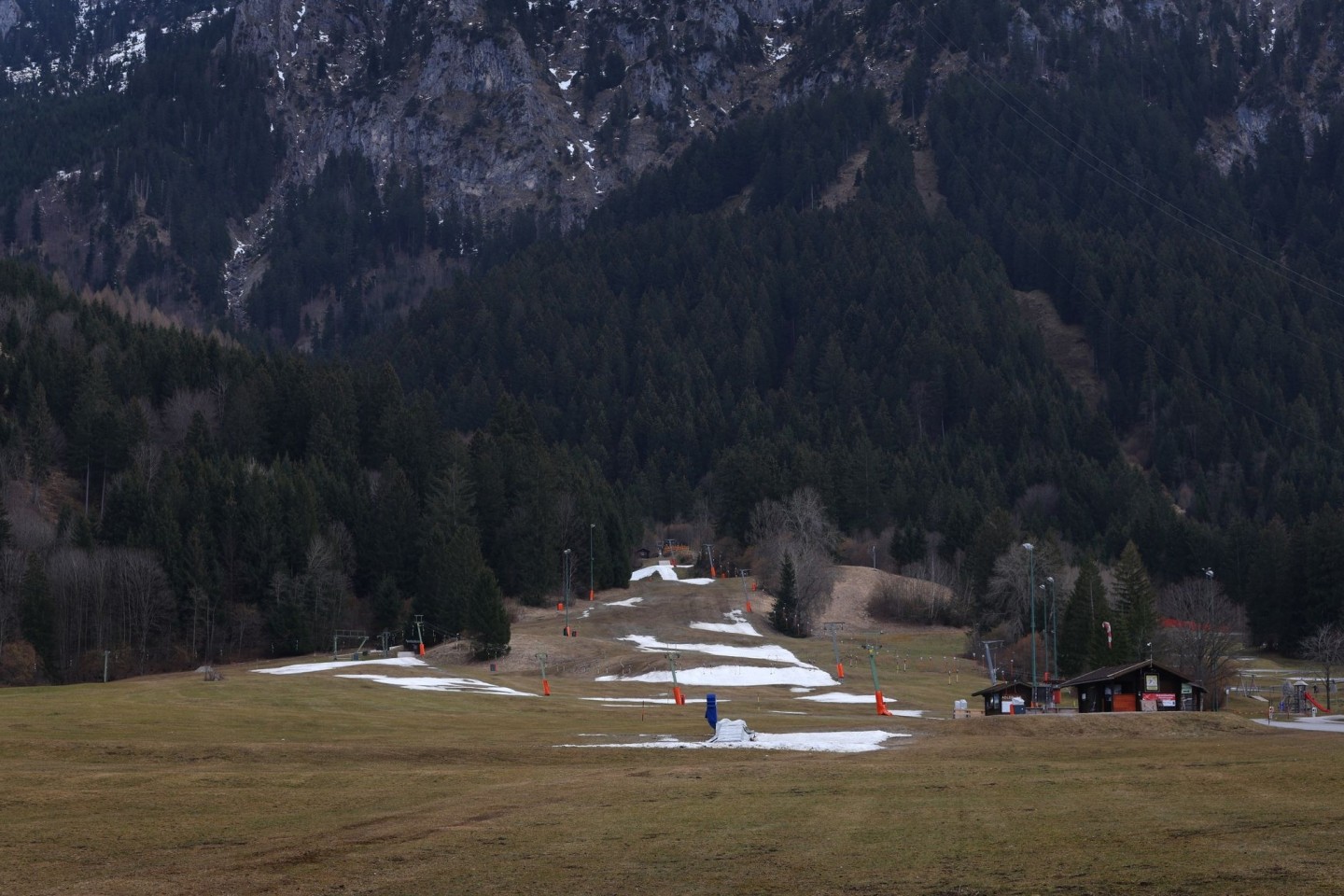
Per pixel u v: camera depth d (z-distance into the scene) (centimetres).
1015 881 3381
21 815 4784
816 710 12331
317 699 11906
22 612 18350
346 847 4156
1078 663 16325
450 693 13450
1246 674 18225
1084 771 5469
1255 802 4378
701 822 4400
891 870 3591
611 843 4109
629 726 9469
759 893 3422
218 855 4094
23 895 3612
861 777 5400
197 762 6538
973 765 5841
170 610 19825
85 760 6550
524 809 4794
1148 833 3875
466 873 3775
